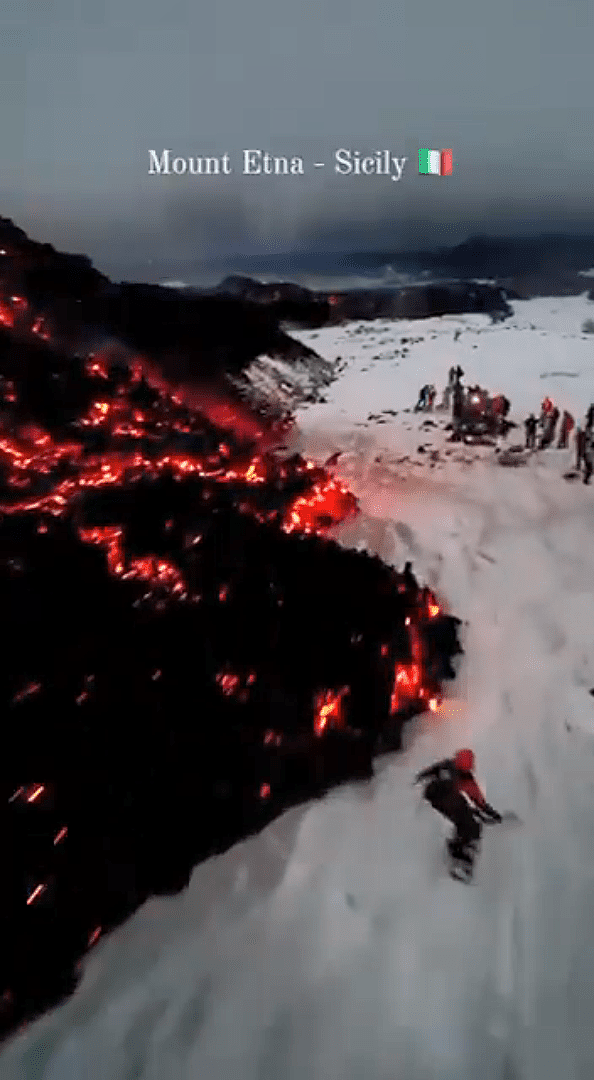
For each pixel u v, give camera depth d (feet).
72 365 51.19
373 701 32.19
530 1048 19.83
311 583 36.35
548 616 42.96
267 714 29.45
